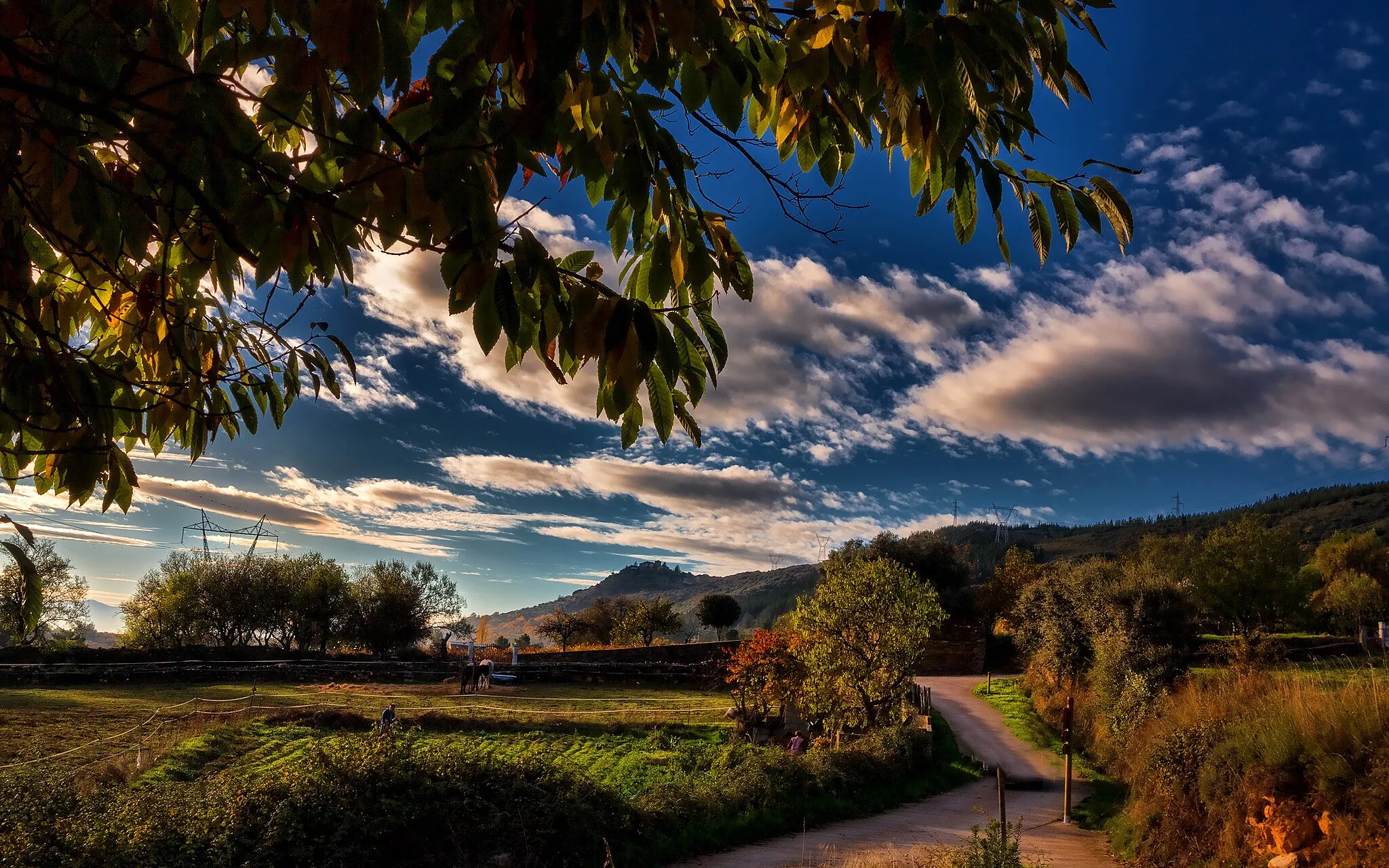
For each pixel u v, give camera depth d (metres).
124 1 1.44
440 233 1.43
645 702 35.28
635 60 1.49
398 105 1.52
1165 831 11.48
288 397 2.45
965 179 1.59
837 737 23.56
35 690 31.41
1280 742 9.50
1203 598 36.94
